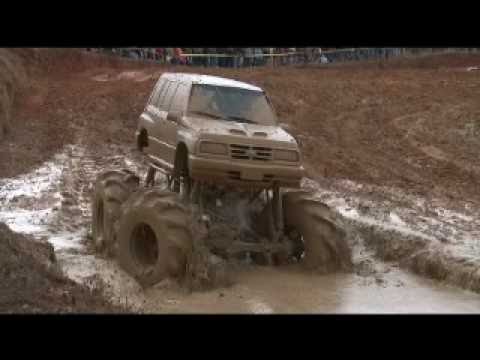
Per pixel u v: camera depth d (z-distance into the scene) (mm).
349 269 11250
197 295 9820
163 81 13188
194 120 11312
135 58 36531
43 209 15125
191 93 11719
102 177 12875
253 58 37656
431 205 15727
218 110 11594
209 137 10594
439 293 10469
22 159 19328
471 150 21969
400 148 22188
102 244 12008
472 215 14922
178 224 10039
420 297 10211
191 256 10039
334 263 11133
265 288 10289
